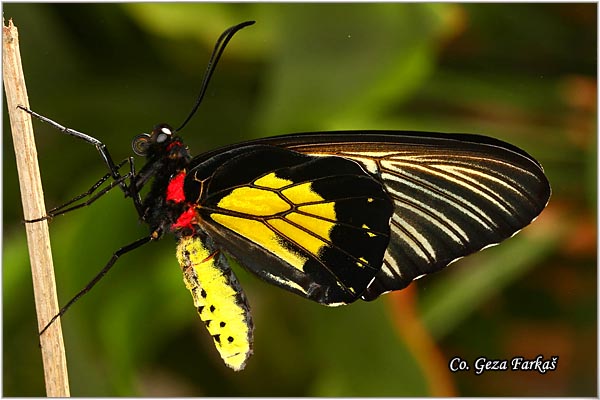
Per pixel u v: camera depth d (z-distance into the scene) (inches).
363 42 23.7
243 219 22.1
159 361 25.5
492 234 22.0
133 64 25.8
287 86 23.8
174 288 24.3
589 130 25.1
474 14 25.4
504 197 21.9
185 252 22.1
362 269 22.0
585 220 25.0
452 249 22.1
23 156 21.4
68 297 23.7
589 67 25.6
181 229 22.1
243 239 22.1
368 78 23.6
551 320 25.5
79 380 23.7
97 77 25.7
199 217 22.1
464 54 25.7
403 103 25.2
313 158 21.9
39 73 25.3
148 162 22.2
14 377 24.8
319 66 23.8
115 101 25.5
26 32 25.2
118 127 25.3
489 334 25.5
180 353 25.5
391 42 23.6
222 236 22.1
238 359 22.2
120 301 24.0
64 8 25.4
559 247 25.0
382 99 23.7
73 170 25.1
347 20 23.7
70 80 25.5
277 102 23.9
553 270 25.4
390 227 22.0
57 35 25.5
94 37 25.7
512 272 24.7
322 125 23.8
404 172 22.1
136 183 22.1
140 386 25.1
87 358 23.8
